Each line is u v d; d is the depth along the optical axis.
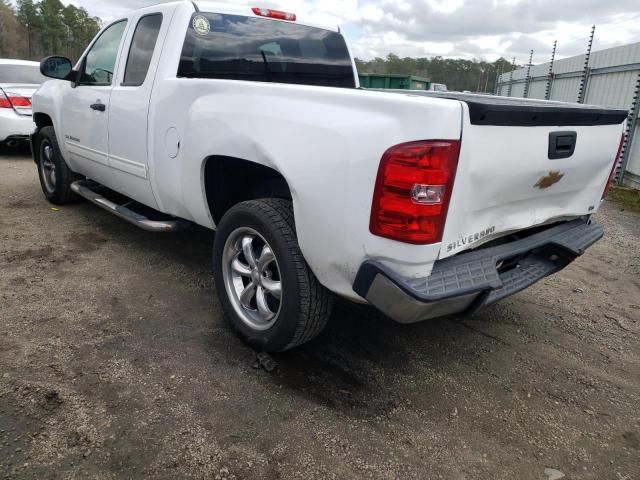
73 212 5.54
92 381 2.60
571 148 2.68
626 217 7.14
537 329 3.58
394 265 2.16
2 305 3.34
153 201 3.74
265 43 3.88
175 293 3.68
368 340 3.23
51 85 5.38
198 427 2.33
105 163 4.25
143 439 2.24
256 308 3.06
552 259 3.03
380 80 14.54
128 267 4.11
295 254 2.59
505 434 2.47
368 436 2.37
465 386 2.83
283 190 3.06
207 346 3.00
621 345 3.43
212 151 2.91
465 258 2.42
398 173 2.05
